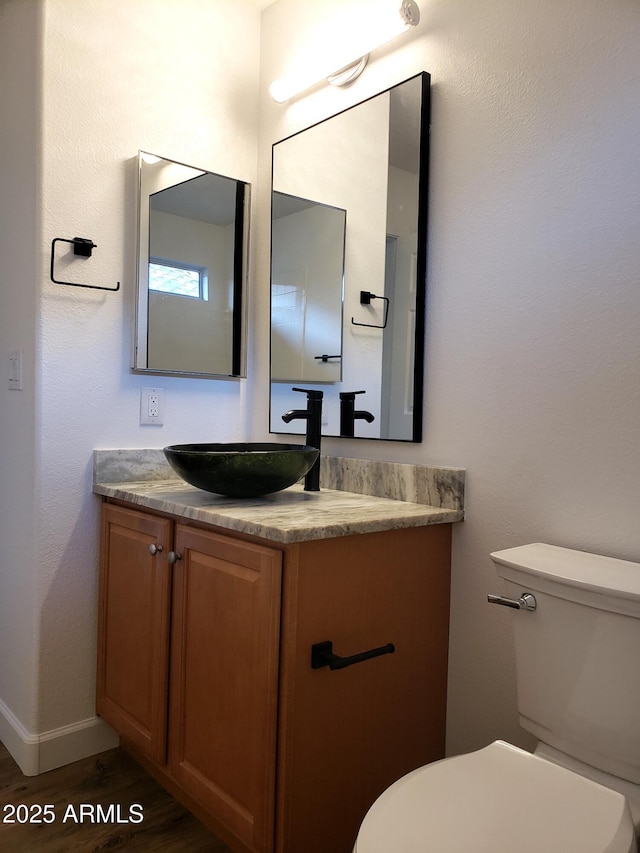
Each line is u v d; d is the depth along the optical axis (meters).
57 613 1.81
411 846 0.88
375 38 1.69
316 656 1.27
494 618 1.49
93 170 1.83
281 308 2.08
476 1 1.53
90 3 1.82
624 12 1.27
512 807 0.97
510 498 1.46
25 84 1.81
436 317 1.62
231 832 1.38
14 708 1.88
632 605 1.05
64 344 1.80
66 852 1.48
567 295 1.36
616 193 1.28
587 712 1.13
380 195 1.75
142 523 1.66
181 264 2.01
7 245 1.92
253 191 2.20
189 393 2.07
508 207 1.47
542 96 1.40
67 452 1.82
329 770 1.32
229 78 2.13
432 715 1.55
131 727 1.69
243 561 1.33
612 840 0.89
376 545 1.39
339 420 1.88
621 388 1.27
